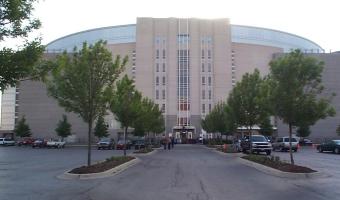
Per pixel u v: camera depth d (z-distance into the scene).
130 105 36.28
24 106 104.00
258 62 111.00
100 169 21.00
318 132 93.88
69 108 21.86
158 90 105.31
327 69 94.94
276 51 113.56
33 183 17.30
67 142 96.25
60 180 18.48
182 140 102.12
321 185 16.62
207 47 106.94
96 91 21.94
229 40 107.00
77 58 22.02
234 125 43.12
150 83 105.00
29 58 10.66
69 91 21.50
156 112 64.00
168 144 62.31
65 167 26.19
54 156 41.06
